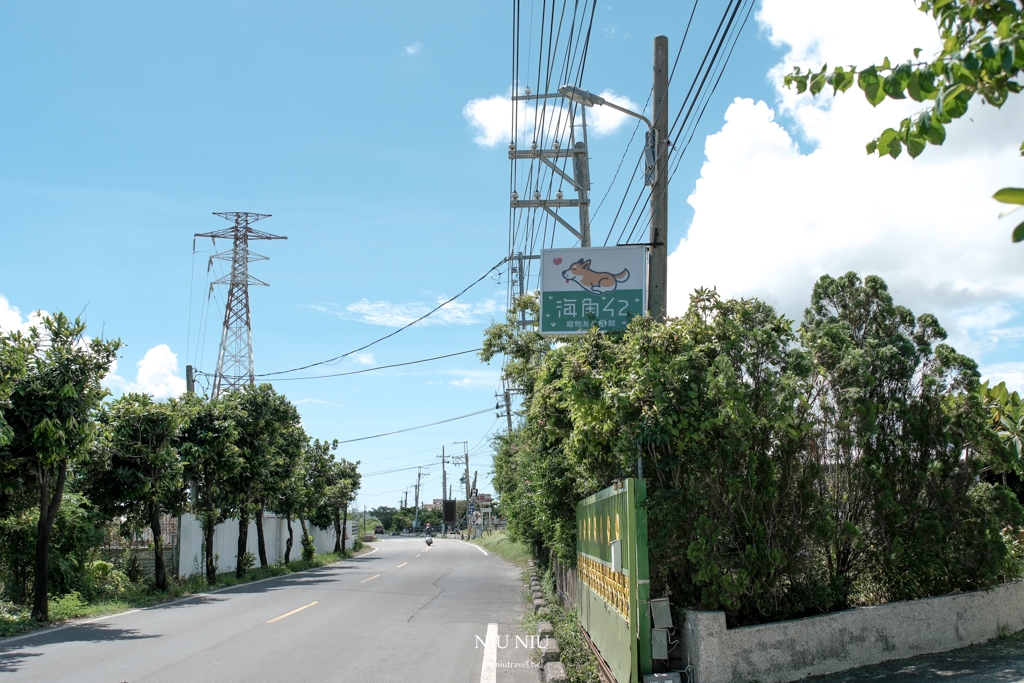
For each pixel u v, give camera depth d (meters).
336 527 53.19
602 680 8.51
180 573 23.30
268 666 9.87
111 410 18.94
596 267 12.39
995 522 8.87
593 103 11.10
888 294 8.91
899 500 8.54
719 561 7.20
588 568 10.83
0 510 15.18
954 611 8.28
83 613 15.64
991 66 3.20
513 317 17.67
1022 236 2.72
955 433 8.71
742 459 7.34
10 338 13.77
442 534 117.50
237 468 23.73
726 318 7.59
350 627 13.66
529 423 15.84
